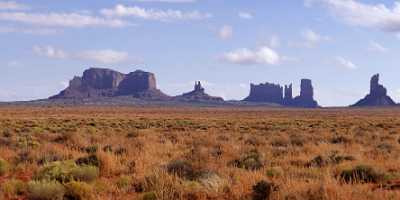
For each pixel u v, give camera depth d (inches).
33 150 812.6
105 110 6412.4
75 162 651.5
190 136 1283.2
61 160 719.1
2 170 621.3
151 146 927.0
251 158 696.4
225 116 4092.0
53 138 1184.2
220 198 451.8
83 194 469.7
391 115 4808.1
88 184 499.2
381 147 962.7
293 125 2142.0
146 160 689.0
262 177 526.9
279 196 419.8
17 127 1815.9
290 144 1022.4
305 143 1050.1
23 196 480.7
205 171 530.3
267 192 433.7
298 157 762.2
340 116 4301.2
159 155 797.9
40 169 596.7
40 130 1528.1
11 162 716.7
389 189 486.0
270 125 2114.9
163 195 442.9
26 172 633.0
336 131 1621.6
